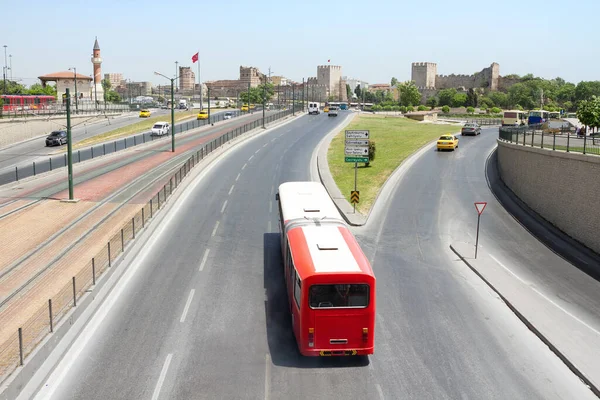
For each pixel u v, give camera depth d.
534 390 15.01
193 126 90.38
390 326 19.00
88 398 14.14
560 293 22.34
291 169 51.16
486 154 58.91
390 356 16.83
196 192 40.88
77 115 102.12
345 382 15.27
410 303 21.12
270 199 38.88
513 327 19.16
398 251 27.84
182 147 67.06
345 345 15.81
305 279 15.70
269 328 18.61
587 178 29.34
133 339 17.55
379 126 93.12
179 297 21.16
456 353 17.08
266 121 92.06
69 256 25.84
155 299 20.91
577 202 30.33
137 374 15.40
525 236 30.95
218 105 176.00
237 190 41.69
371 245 28.78
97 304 20.23
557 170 33.06
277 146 66.88
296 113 119.44
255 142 70.62
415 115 122.19
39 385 14.62
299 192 24.20
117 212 34.47
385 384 15.18
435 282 23.52
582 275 24.70
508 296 21.66
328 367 16.11
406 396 14.58
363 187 43.06
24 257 25.77
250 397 14.40
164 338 17.67
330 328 15.71
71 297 19.17
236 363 16.19
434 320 19.58
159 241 28.61
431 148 63.81
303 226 19.59
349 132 35.06
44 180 46.28
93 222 32.06
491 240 29.98
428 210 36.41
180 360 16.27
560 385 15.30
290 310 19.52
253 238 29.36
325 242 17.75
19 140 78.56
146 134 84.12
